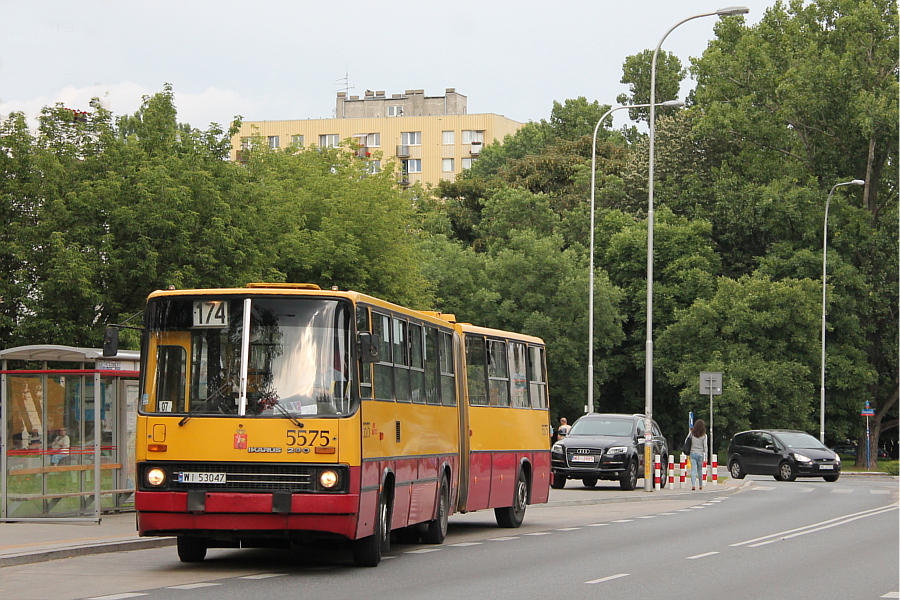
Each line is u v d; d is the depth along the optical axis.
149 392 17.98
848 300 80.75
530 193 89.50
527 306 77.62
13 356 24.31
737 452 60.00
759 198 83.62
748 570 18.86
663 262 83.75
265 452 17.55
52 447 25.00
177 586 15.92
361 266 54.41
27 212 36.59
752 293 77.31
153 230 36.00
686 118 94.25
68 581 16.52
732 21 90.31
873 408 84.69
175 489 17.62
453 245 80.19
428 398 22.62
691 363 77.19
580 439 44.69
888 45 81.12
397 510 20.39
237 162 43.62
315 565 19.22
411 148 157.88
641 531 26.78
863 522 29.44
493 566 19.16
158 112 41.22
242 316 18.16
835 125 82.56
